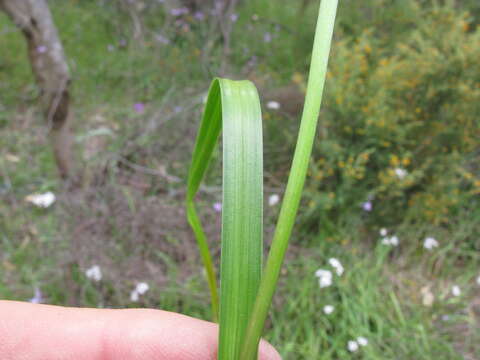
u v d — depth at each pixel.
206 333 0.16
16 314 0.16
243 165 0.10
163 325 0.16
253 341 0.09
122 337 0.16
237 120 0.10
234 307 0.10
